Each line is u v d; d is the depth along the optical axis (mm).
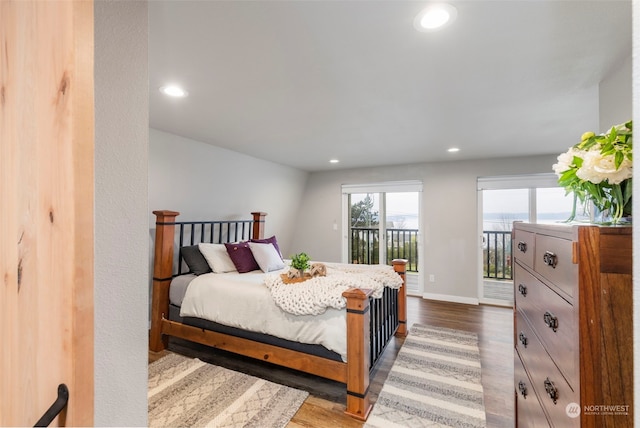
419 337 3203
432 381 2334
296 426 1836
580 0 1196
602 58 1626
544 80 1890
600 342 710
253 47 1534
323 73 1809
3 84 627
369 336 2121
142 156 812
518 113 2467
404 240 5238
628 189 844
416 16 1295
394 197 5258
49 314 542
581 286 732
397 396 2141
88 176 525
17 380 596
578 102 2230
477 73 1803
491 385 2295
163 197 3234
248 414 1915
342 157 4293
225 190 3986
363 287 2252
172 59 1650
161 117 2613
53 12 537
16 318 601
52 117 534
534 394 1212
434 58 1638
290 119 2656
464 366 2568
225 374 2383
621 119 1697
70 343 512
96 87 712
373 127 2875
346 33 1416
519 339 1455
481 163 4457
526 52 1573
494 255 4656
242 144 3537
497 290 4652
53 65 534
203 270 3037
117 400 759
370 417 1920
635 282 422
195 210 3670
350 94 2113
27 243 580
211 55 1610
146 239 825
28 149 577
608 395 702
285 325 2211
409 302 4551
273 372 2482
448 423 1864
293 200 5461
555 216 4160
